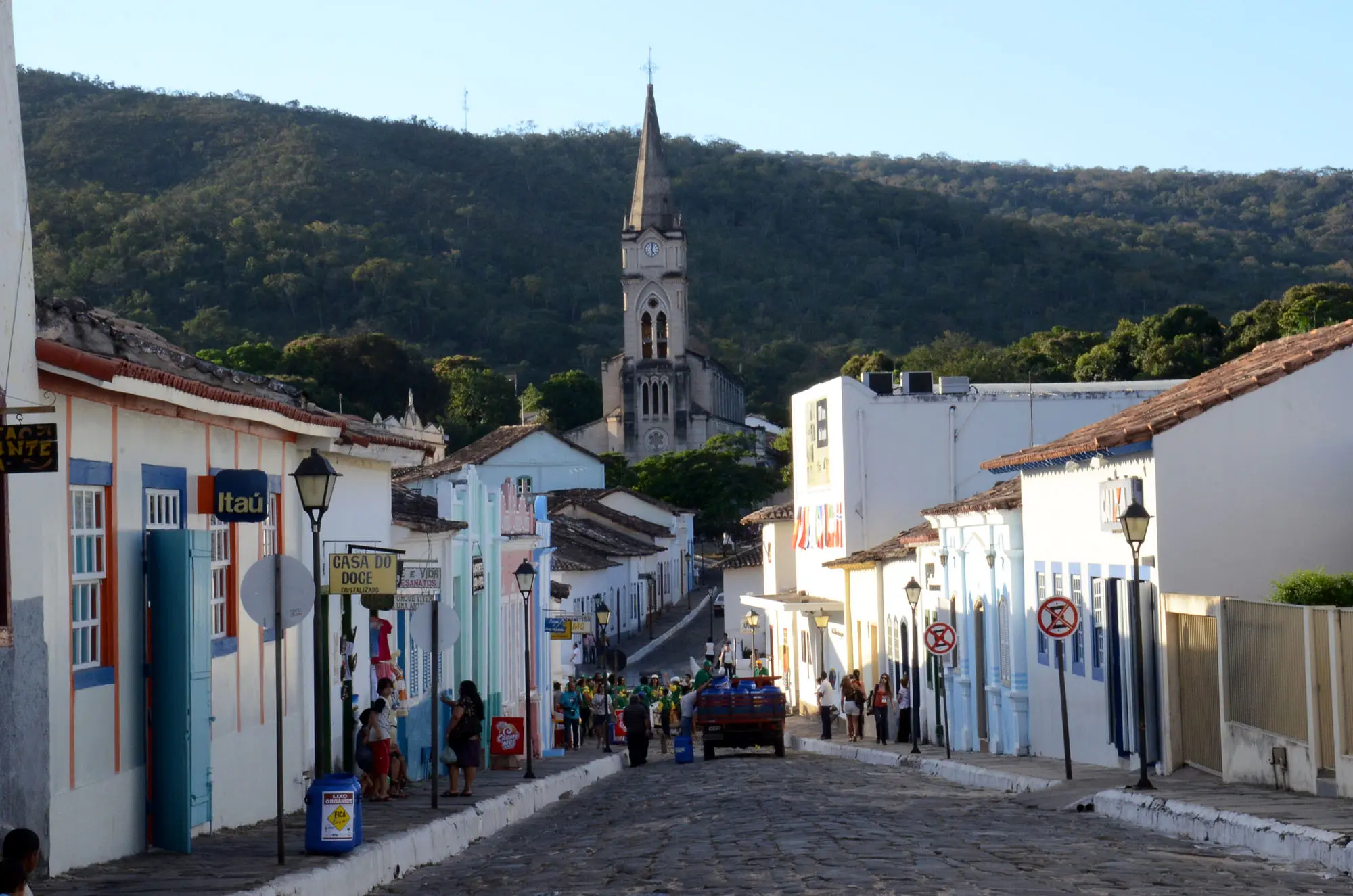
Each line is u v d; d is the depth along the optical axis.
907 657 40.25
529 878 14.29
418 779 25.52
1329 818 14.41
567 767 30.38
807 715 53.75
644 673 66.88
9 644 11.16
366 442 20.59
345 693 20.92
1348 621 16.00
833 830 16.89
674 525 98.88
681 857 14.93
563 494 90.50
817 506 52.12
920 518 47.75
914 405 47.94
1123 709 23.50
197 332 166.12
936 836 16.02
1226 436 22.09
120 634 13.62
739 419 186.12
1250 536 22.00
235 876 12.41
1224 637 19.47
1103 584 24.00
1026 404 47.91
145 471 14.22
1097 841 15.41
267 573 13.66
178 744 14.08
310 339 133.38
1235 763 19.19
